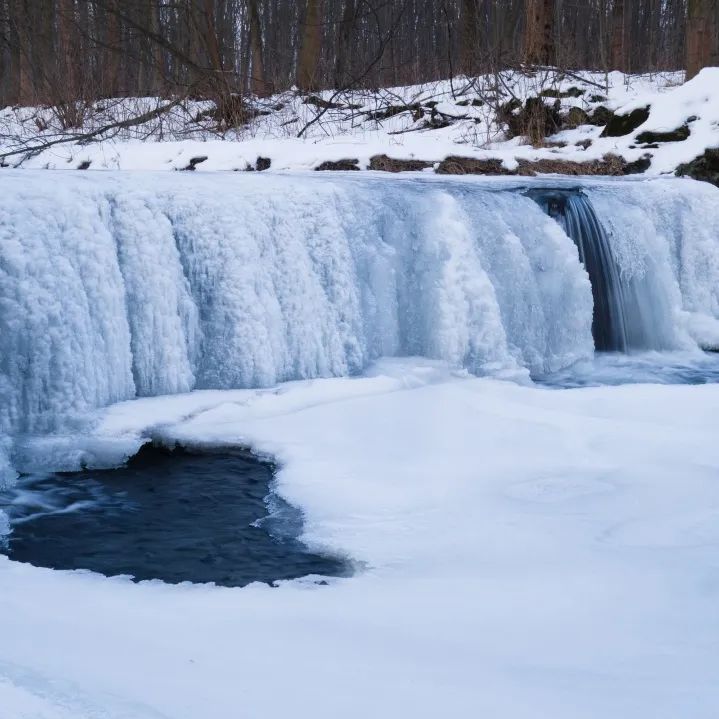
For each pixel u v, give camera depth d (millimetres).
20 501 6215
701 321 12148
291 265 8844
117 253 7938
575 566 4523
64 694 2713
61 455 6711
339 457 6605
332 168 14859
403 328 9773
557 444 6789
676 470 6195
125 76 21734
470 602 4043
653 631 3639
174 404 7637
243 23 30703
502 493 5836
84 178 8281
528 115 17969
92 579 4754
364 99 21484
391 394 8086
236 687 2912
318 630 3678
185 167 15469
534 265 10695
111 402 7594
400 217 9836
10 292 6988
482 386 8516
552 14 21797
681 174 15219
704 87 16219
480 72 20625
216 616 3898
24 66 24406
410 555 4934
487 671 3170
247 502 6113
